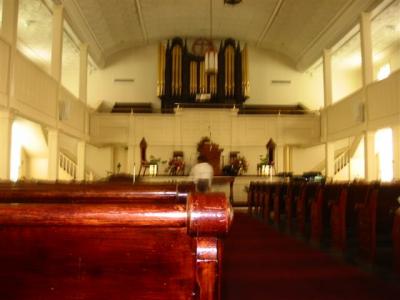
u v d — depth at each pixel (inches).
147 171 563.2
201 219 35.5
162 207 37.6
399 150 556.7
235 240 243.1
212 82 657.0
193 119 609.3
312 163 663.8
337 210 215.3
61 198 74.6
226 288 139.6
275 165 609.6
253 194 441.1
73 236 42.3
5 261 42.2
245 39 685.3
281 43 657.6
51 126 428.8
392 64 618.5
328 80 579.2
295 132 614.5
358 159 647.8
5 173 325.4
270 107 661.3
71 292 42.3
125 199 73.7
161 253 42.2
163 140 604.1
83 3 485.1
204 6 567.2
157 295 42.1
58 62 447.2
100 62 651.5
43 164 623.2
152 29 634.2
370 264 176.1
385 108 416.5
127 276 42.3
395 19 499.5
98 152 650.8
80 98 560.7
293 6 526.6
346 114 513.3
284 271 164.6
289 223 298.8
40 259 42.2
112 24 576.1
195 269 39.5
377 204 185.0
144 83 678.5
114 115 604.1
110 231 42.2
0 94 314.3
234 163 577.6
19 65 347.3
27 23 522.3
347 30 514.6
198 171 309.0
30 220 37.0
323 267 171.5
